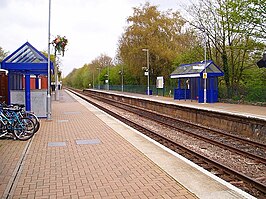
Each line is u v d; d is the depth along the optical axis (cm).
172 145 1315
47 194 621
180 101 3534
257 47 3131
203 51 4153
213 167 963
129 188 654
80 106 3078
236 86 3312
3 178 724
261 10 2877
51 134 1343
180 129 1731
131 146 1091
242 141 1438
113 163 861
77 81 15512
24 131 1200
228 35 3444
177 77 3669
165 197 601
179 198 595
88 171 784
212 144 1370
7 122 1202
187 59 4638
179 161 879
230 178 854
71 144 1127
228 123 1794
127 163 860
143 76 6719
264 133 1488
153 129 1875
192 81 3691
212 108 2478
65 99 4612
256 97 2975
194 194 615
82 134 1349
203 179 711
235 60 3631
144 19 6159
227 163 1055
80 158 920
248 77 3591
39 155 958
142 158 916
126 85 7875
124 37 6388
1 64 1742
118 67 8731
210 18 3572
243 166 1019
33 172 775
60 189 650
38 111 1898
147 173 763
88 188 656
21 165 841
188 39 5253
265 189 733
